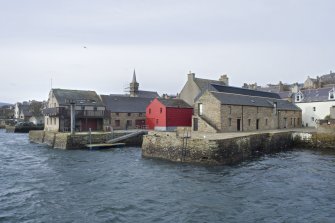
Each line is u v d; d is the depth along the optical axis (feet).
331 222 42.14
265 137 106.93
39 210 47.83
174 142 88.43
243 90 158.10
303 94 182.29
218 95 126.31
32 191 58.18
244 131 127.54
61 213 46.42
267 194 54.54
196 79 167.02
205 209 47.29
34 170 77.66
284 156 96.32
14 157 100.27
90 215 45.44
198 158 82.48
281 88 225.56
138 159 93.09
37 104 346.13
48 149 122.31
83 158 96.89
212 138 83.41
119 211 46.91
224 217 44.06
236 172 71.56
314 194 54.49
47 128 170.71
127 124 186.19
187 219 43.42
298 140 122.52
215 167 77.51
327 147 115.34
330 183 61.82
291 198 52.31
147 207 48.49
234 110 125.70
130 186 60.80
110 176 69.72
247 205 48.96
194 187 59.16
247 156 92.17
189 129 120.98
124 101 193.98
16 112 364.17
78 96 171.83
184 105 159.33
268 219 43.27
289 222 42.19
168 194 55.01
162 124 151.43
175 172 72.43
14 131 236.63
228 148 82.23
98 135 132.36
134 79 258.57
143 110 194.80
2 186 61.77
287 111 160.66
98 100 178.29
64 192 57.26
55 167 81.51
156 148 93.81
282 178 65.87
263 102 149.28
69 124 157.89
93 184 62.75
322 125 118.01
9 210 47.96
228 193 55.21
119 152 110.93
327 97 170.19
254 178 65.77
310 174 69.72
